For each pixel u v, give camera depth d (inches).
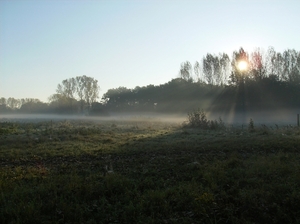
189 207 272.2
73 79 3417.8
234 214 260.4
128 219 249.6
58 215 258.7
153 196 287.7
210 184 325.4
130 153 523.8
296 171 361.4
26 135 816.9
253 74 1985.7
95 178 354.3
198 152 525.3
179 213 263.4
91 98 3437.5
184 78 2682.1
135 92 3230.8
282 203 277.1
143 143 639.1
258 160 426.0
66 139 732.7
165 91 2802.7
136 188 316.2
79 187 316.2
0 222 243.0
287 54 2030.0
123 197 295.4
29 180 358.9
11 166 442.0
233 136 724.7
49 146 611.8
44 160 485.1
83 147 595.5
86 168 419.8
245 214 258.5
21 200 279.9
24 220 242.2
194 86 2544.3
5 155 512.7
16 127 1043.3
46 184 327.9
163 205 273.0
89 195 299.9
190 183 328.8
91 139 736.3
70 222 244.7
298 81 1948.8
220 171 366.6
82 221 247.9
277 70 2043.6
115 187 320.5
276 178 344.5
